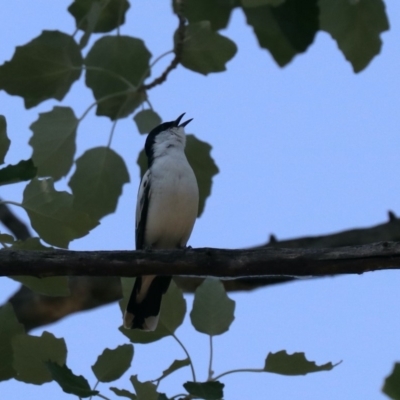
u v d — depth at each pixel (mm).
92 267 8625
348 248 8461
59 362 8359
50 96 10867
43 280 8789
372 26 10328
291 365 8227
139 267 8664
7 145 8219
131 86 11312
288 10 10688
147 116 11211
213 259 8625
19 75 10547
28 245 8898
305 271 8508
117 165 11266
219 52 11055
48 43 10438
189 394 7852
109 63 11438
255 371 8344
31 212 8461
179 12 10883
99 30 11375
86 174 11203
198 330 8578
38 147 10891
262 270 8594
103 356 8141
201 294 8656
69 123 10852
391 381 8047
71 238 8555
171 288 8695
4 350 8500
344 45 10477
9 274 8586
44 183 8430
